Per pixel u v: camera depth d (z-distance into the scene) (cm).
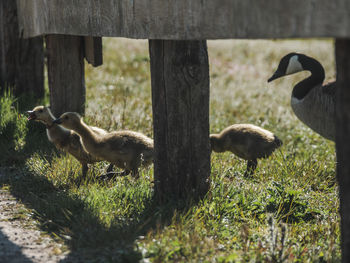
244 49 3272
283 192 920
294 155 1246
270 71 2664
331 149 1348
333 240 759
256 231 791
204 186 862
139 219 789
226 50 3209
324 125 1012
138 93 1906
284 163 1131
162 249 670
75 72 1300
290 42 3881
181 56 800
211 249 680
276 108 1841
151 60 829
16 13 1478
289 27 512
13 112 1336
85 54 1297
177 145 834
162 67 812
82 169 1034
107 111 1459
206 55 825
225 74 2509
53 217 818
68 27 1035
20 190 953
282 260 665
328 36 468
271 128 1541
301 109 1040
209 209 805
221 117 1672
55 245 720
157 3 720
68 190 928
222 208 832
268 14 537
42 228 783
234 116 1742
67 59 1281
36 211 843
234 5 587
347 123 498
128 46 2967
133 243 700
